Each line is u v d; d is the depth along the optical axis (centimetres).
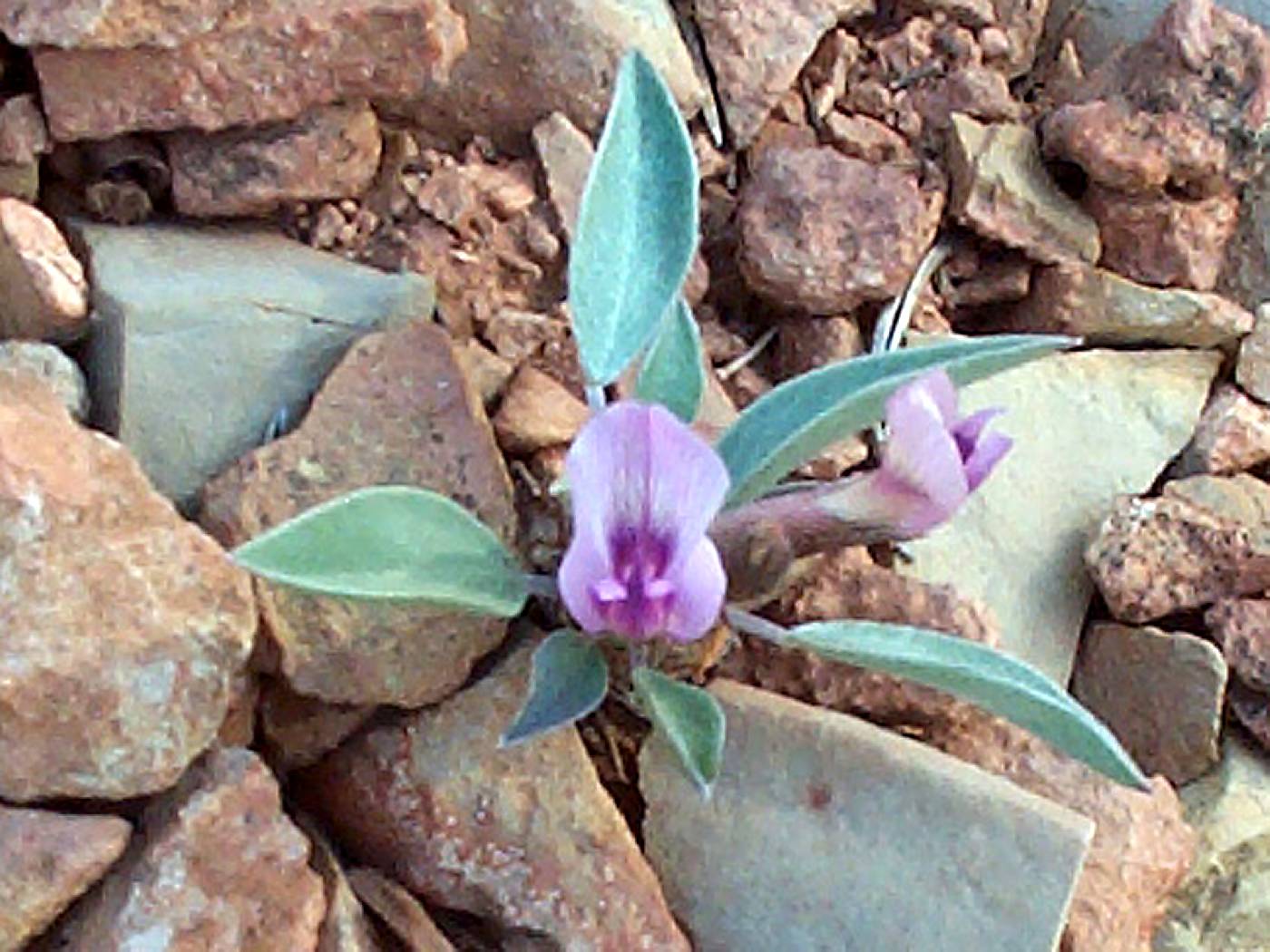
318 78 15
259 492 14
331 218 16
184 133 15
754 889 15
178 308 15
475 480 15
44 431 13
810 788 15
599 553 13
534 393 16
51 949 13
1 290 15
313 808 15
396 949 14
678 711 14
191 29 15
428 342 15
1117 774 14
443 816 14
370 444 15
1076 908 15
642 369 15
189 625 13
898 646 14
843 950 15
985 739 16
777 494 15
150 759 13
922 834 15
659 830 15
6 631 13
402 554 14
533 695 14
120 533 13
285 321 15
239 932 13
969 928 15
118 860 13
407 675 14
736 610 15
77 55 15
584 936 14
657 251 15
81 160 16
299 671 14
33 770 13
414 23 15
